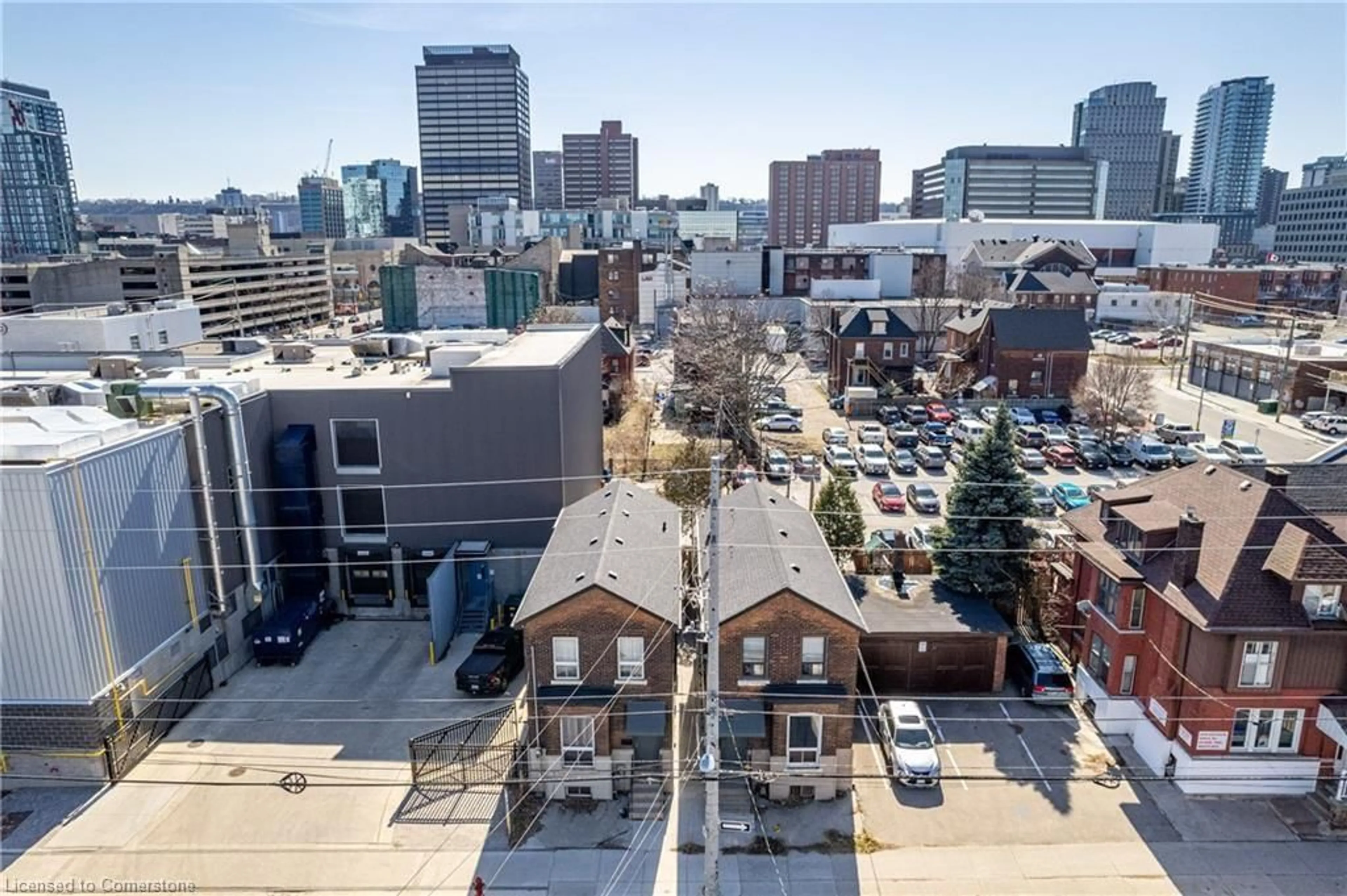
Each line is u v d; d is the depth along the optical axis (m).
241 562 32.62
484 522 35.78
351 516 35.97
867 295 115.94
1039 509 40.53
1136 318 121.25
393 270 93.75
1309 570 22.94
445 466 35.47
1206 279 132.75
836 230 187.38
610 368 70.25
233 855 22.27
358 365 43.44
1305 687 23.72
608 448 59.84
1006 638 29.42
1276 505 24.98
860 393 73.12
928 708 29.03
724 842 22.66
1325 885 21.23
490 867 21.88
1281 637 23.31
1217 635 23.36
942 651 29.56
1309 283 143.50
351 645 33.56
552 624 23.86
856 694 26.86
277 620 32.25
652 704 23.97
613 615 23.70
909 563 35.56
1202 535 25.05
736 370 61.22
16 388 34.84
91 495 24.88
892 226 172.38
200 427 29.81
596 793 24.34
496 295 94.19
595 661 24.05
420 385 36.34
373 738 27.19
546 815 23.75
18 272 102.31
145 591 27.20
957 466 56.22
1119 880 21.38
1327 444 61.75
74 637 24.30
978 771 25.59
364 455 35.66
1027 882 21.33
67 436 25.70
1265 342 82.81
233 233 151.25
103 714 25.06
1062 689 29.03
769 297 115.12
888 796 24.53
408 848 22.50
